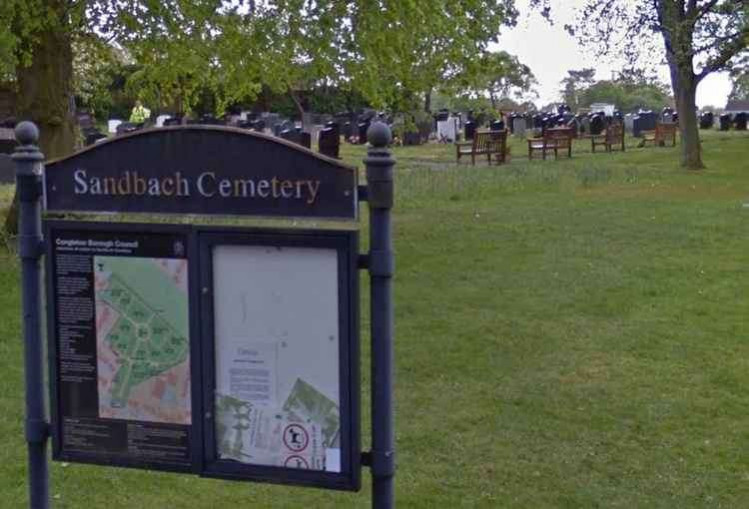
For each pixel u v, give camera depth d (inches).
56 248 130.0
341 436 123.6
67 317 131.1
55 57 464.8
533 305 329.7
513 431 211.8
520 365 261.0
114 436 131.5
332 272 121.2
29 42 446.3
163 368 128.5
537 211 584.1
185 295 126.3
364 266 121.5
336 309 121.7
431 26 436.1
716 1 909.2
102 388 131.1
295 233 120.9
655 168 928.3
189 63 463.8
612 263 405.7
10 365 258.7
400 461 195.2
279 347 124.3
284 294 123.2
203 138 124.3
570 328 299.1
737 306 326.0
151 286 127.5
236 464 127.2
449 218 553.0
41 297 134.9
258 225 125.6
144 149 126.4
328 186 121.0
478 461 195.5
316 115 1572.3
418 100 577.6
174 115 1151.0
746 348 274.4
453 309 324.2
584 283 364.5
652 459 195.5
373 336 122.3
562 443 204.7
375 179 119.5
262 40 422.0
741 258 417.1
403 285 362.0
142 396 129.6
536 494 179.8
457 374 253.1
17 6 404.2
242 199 124.0
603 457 197.0
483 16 490.0
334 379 123.0
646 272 385.4
